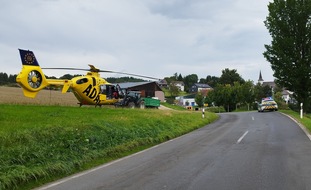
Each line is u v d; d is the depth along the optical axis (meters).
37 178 8.22
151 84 79.44
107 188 7.41
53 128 11.99
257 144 13.71
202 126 23.44
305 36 36.28
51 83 22.83
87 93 25.00
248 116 33.59
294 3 36.06
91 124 13.81
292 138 15.44
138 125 16.42
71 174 9.01
